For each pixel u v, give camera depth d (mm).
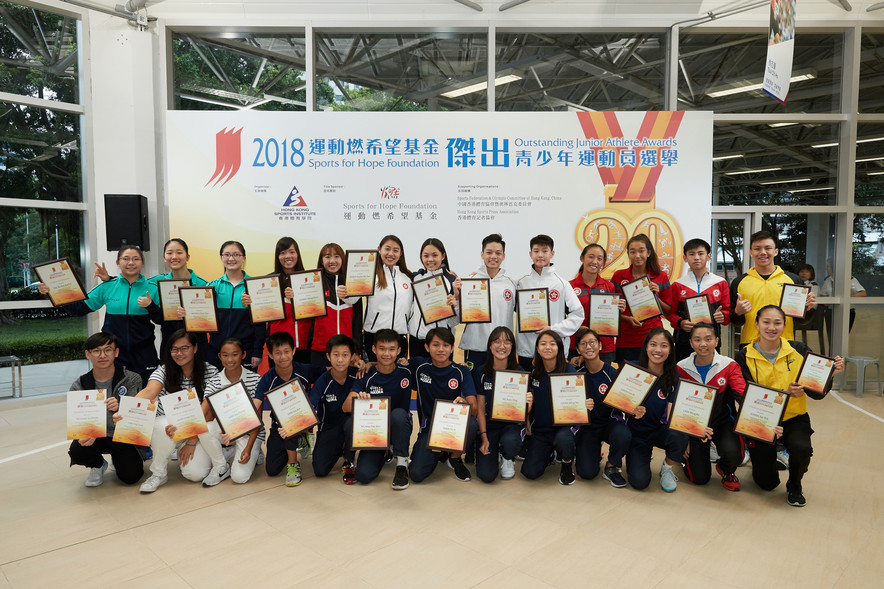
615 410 2908
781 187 5312
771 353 2803
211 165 4750
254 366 3680
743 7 4641
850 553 2172
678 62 5164
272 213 4789
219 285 3732
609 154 4809
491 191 4828
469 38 5145
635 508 2600
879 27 5105
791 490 2668
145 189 4984
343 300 3588
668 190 4824
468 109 5176
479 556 2141
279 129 4766
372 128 4789
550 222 4840
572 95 5215
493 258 3455
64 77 4902
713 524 2428
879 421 4137
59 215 4961
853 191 5219
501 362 3035
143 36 4922
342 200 4809
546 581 1962
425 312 3359
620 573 2018
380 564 2080
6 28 4633
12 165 4719
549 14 5062
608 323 3518
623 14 5078
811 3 5078
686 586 1934
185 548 2213
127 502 2678
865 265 5309
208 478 2885
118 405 2760
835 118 5207
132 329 3512
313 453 3002
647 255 3754
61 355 5039
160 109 5000
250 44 5094
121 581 1971
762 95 5246
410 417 2977
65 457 3375
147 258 4988
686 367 2922
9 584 1947
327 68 5152
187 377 3047
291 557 2137
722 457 2777
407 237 4844
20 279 4816
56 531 2363
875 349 5344
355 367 3074
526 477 2988
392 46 5156
